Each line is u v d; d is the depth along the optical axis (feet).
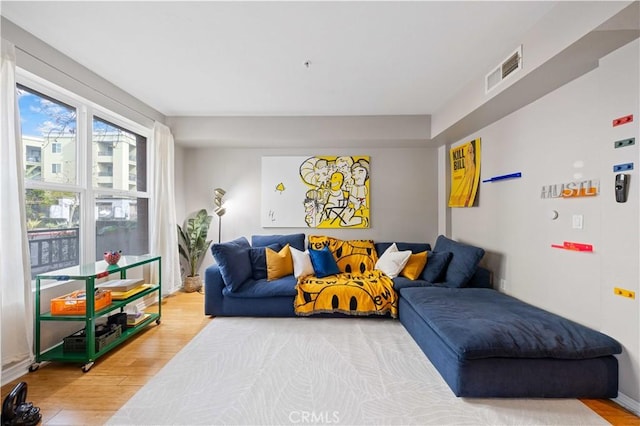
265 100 11.07
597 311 6.51
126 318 8.69
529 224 8.59
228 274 10.24
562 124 7.40
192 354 7.68
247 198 14.44
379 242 14.17
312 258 11.82
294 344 8.25
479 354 5.69
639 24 5.07
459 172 12.57
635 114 5.51
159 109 12.07
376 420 5.31
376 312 9.98
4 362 6.29
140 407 5.64
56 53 7.64
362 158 14.19
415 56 7.88
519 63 7.07
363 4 5.89
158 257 9.81
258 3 5.88
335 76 9.07
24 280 6.58
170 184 12.59
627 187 5.63
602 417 5.39
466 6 5.96
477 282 10.18
